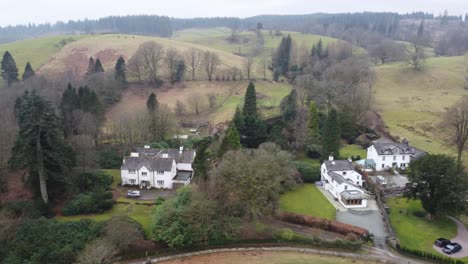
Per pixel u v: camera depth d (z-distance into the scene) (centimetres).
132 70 15412
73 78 15088
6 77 15725
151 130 10625
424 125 12156
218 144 9456
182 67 15712
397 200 7800
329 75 14175
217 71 16212
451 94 14912
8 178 7712
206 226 6059
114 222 6009
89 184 7706
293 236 6131
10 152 7481
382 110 13575
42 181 6881
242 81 16112
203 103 13562
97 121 10250
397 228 6681
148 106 10956
